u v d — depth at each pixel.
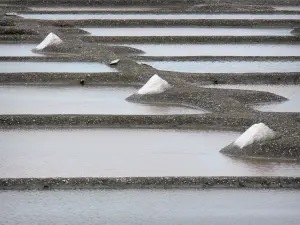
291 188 13.80
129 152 15.83
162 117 18.11
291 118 18.16
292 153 15.47
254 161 15.30
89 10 41.97
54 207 12.83
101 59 25.86
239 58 26.89
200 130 17.67
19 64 25.14
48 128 17.78
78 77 22.78
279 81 23.36
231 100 19.80
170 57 26.86
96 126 17.94
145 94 20.41
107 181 13.80
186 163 15.09
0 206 12.84
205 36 31.20
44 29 32.69
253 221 12.32
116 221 12.27
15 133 17.28
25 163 15.02
